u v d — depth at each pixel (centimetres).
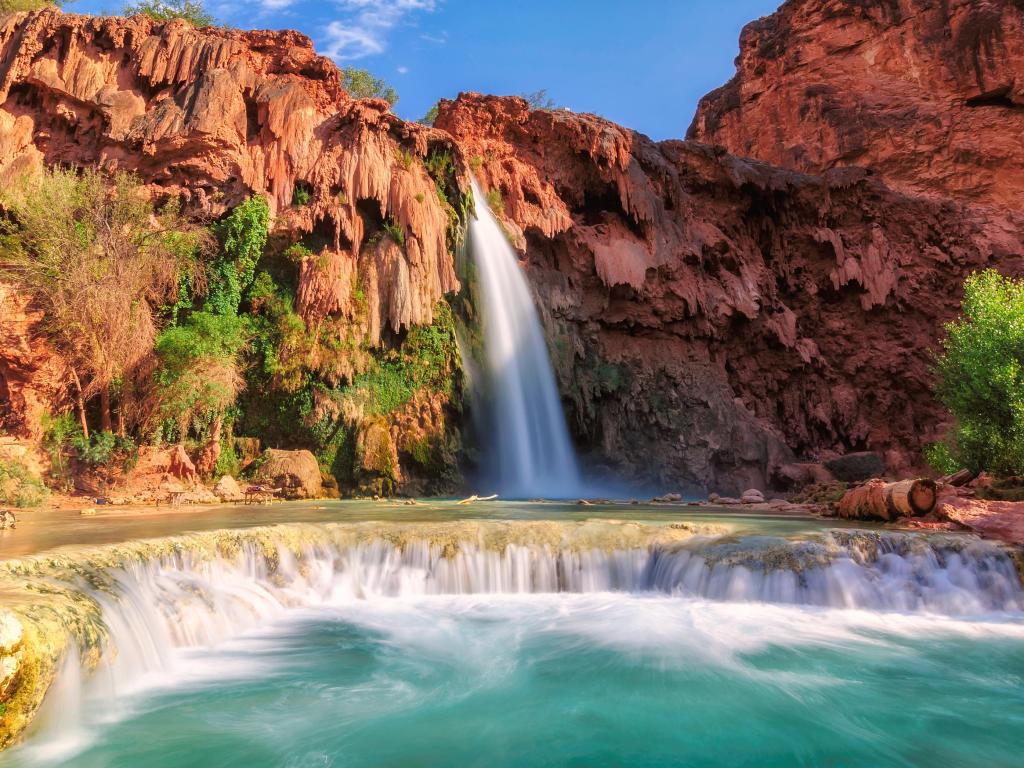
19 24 2619
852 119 4800
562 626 933
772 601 1036
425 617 977
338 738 612
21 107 2509
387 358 2436
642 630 916
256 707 676
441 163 2759
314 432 2266
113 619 714
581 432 3002
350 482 2236
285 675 762
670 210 3544
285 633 905
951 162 4469
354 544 1126
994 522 1177
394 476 2273
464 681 751
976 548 1070
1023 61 4403
